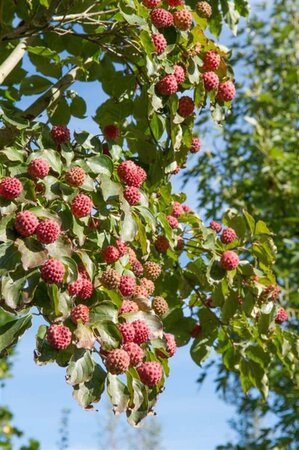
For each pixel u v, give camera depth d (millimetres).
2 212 1056
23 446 2340
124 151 1345
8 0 1503
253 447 2484
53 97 1374
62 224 1102
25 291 1045
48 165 1111
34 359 1077
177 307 1457
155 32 1262
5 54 1495
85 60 1497
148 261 1350
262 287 1383
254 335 1454
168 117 1320
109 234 1183
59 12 1445
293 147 2955
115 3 1423
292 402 2426
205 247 1368
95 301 1111
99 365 1100
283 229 2789
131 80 1377
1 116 1212
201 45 1310
